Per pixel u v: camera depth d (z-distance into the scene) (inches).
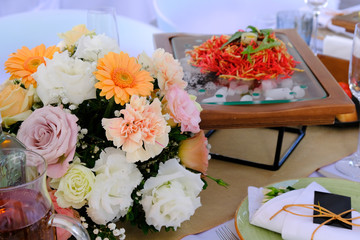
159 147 24.5
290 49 46.0
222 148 40.1
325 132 42.4
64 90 24.5
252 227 27.9
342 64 49.2
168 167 26.8
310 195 28.5
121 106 26.3
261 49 40.8
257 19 66.5
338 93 36.9
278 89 38.0
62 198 24.3
